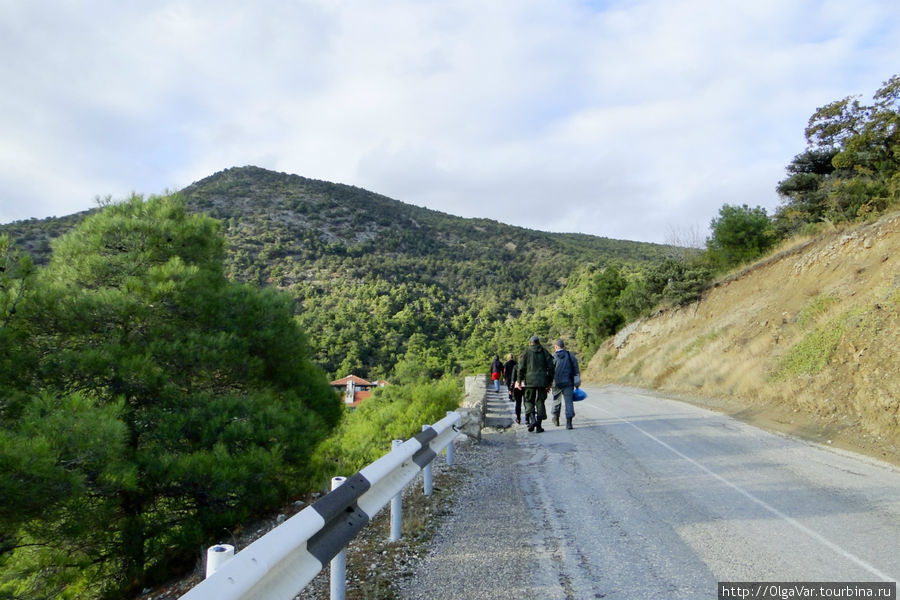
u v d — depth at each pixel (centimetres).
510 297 12875
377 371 7425
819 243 2209
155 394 976
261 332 1198
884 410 1017
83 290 1003
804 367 1411
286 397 1225
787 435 1079
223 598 228
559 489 736
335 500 374
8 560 727
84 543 788
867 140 2441
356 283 11481
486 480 813
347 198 17725
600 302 4606
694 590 419
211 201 15275
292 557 319
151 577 837
